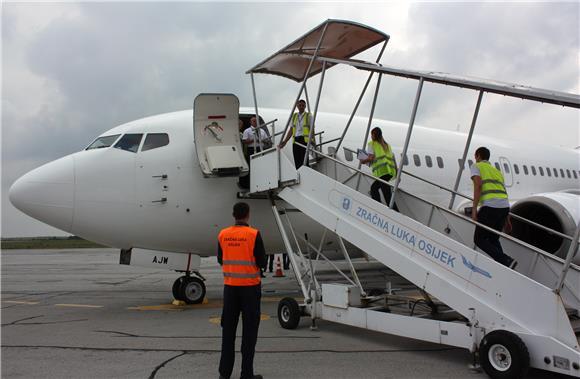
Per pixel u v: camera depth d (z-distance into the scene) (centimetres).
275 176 718
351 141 998
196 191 840
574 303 528
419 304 672
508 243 593
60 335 652
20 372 477
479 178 561
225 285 450
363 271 1623
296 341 603
